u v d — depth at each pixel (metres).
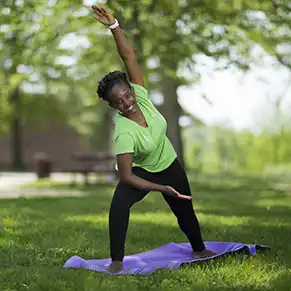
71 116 51.66
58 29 17.08
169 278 5.80
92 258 7.10
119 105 6.01
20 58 18.06
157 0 17.11
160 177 6.34
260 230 9.52
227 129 46.47
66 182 26.38
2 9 16.62
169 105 24.56
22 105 48.28
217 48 17.36
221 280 5.72
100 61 17.55
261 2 16.89
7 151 59.84
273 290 5.38
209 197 17.03
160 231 9.33
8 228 9.34
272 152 45.38
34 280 5.71
